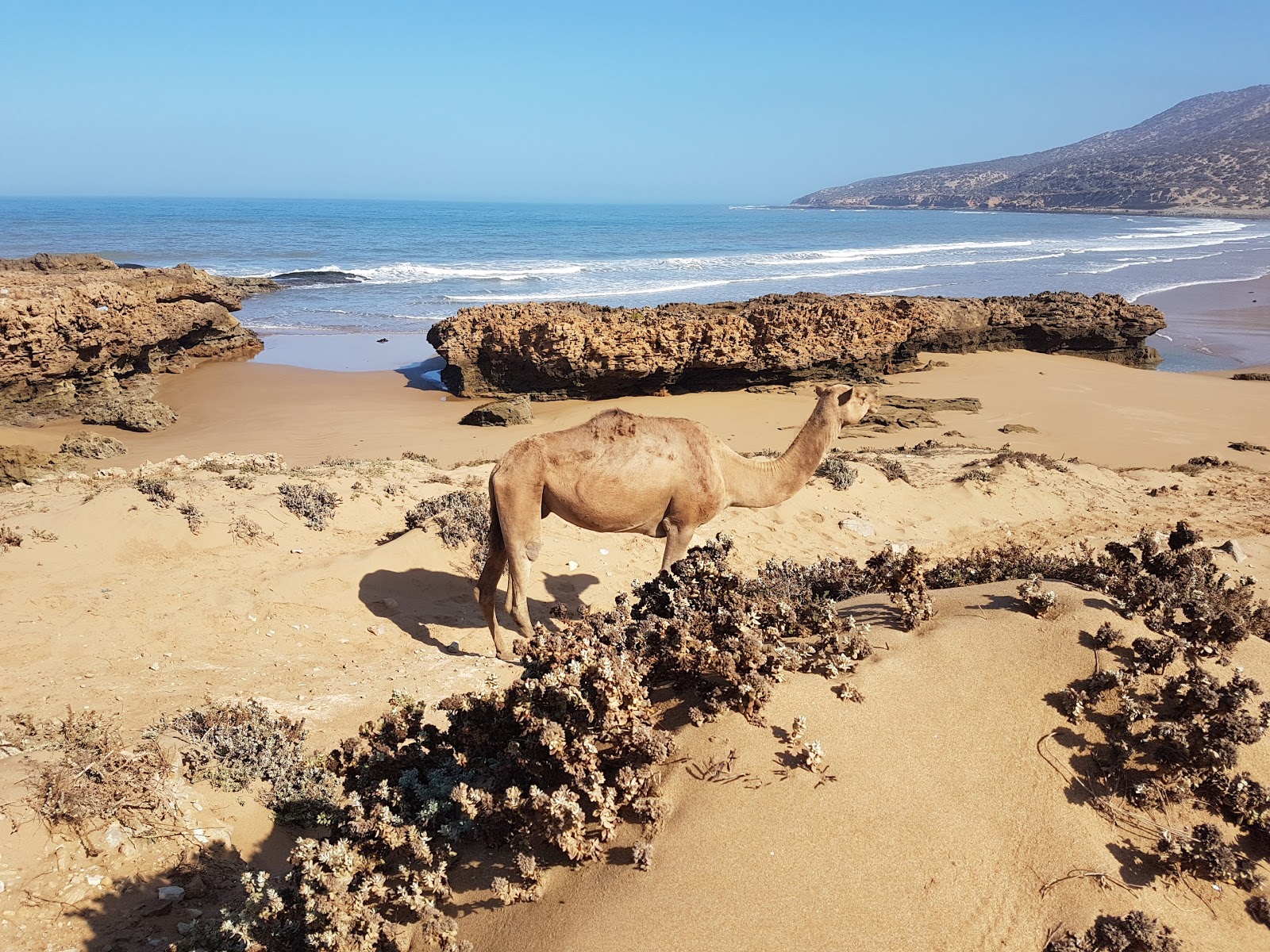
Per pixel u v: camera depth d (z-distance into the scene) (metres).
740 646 3.83
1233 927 3.03
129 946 4.49
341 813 4.72
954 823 3.27
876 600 4.95
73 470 18.23
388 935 3.46
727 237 121.00
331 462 15.53
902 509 13.92
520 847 3.60
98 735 5.73
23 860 4.76
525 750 3.91
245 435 24.22
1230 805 3.32
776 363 30.11
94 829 5.08
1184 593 4.41
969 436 23.88
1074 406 27.28
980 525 13.84
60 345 25.25
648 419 7.50
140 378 29.02
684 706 3.94
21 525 9.18
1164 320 38.47
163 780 5.60
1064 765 3.49
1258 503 15.73
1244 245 110.12
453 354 29.55
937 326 35.25
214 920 4.31
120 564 9.02
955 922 3.00
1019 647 3.98
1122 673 3.64
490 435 24.61
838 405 7.87
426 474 13.24
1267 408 27.17
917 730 3.62
